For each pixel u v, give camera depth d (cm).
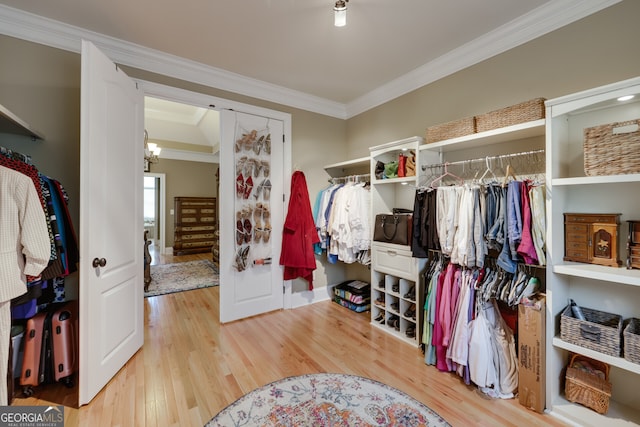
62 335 183
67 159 218
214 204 746
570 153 180
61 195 187
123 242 207
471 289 192
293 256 318
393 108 316
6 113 155
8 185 140
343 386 189
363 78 300
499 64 222
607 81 172
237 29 217
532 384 166
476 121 212
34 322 178
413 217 232
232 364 215
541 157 198
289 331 273
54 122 214
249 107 307
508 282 184
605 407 154
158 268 552
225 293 292
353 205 295
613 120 164
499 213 181
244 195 304
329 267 372
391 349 239
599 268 155
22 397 176
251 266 309
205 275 496
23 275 147
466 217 194
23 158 179
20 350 183
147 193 877
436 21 206
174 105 538
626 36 165
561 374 173
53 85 214
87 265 169
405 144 256
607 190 167
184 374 201
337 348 240
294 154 342
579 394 163
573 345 157
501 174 221
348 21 207
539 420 159
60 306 198
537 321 164
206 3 188
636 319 158
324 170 367
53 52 214
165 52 250
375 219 283
